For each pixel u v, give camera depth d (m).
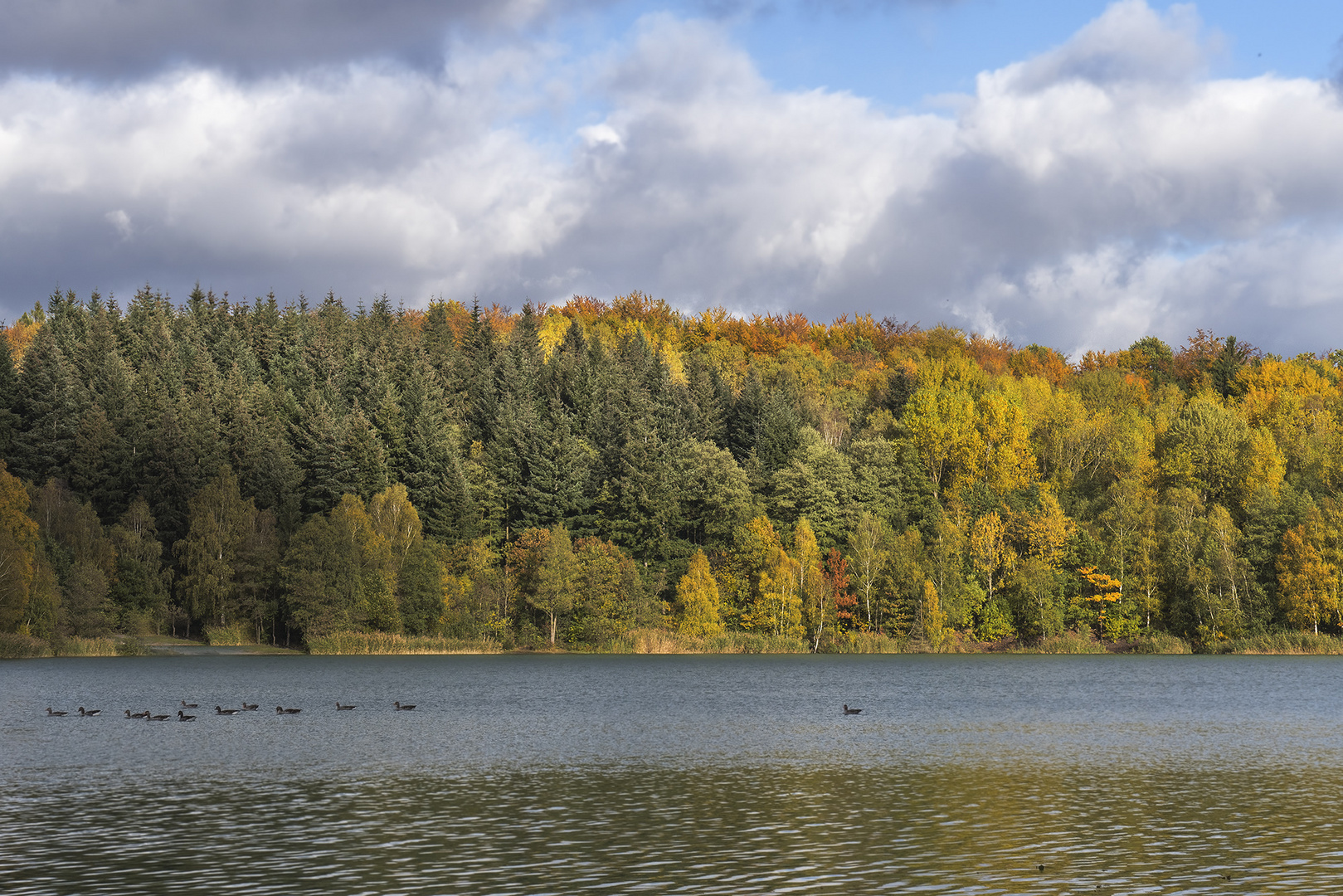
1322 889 24.30
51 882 25.12
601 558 128.88
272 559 125.19
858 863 26.62
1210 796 35.12
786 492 142.25
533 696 71.31
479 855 27.56
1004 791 36.12
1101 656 120.69
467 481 139.38
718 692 74.94
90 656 111.69
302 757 43.97
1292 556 122.12
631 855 27.52
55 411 140.62
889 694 73.69
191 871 26.03
